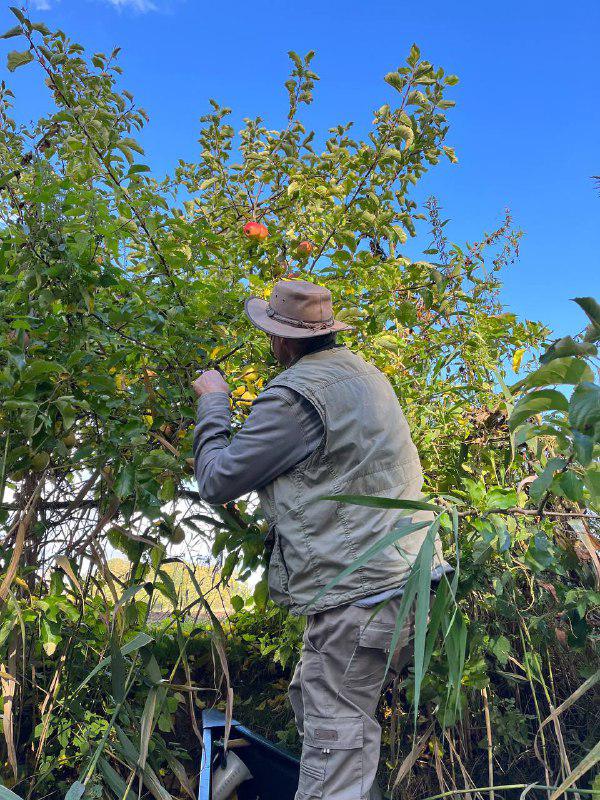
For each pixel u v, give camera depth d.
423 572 1.06
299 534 1.58
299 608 1.58
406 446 1.67
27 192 1.77
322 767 1.50
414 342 2.51
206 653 2.55
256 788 1.95
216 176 2.93
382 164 2.45
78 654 2.03
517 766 2.28
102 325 1.82
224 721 2.03
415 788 2.13
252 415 1.60
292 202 2.71
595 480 1.12
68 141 2.01
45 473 1.75
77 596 1.91
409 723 2.24
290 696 1.75
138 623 1.95
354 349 2.27
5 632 1.62
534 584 2.20
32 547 1.87
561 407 1.06
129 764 1.73
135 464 1.75
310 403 1.59
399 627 1.09
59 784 1.89
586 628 1.88
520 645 2.26
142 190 1.88
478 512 1.58
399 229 2.41
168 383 1.94
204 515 1.95
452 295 2.49
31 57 2.06
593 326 1.01
